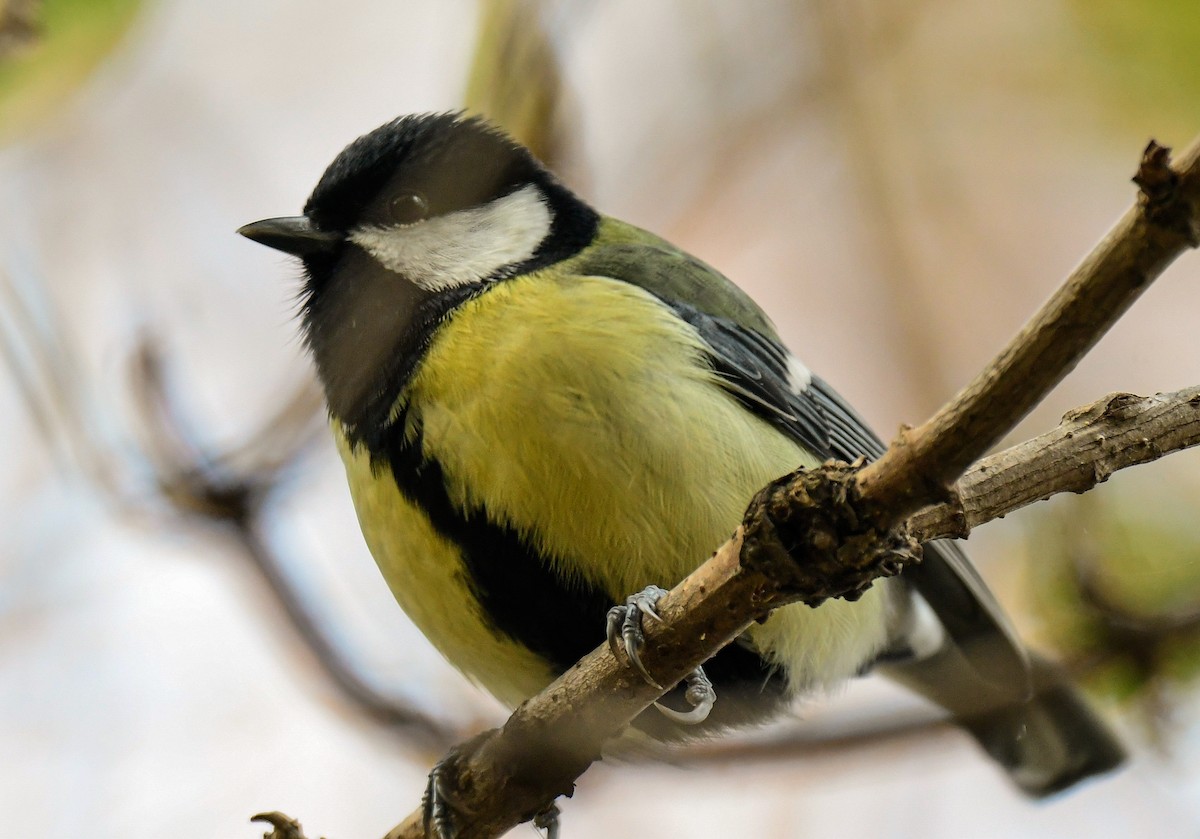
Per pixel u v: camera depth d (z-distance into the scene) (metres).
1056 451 4.68
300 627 7.32
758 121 8.47
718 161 8.46
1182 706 6.97
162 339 7.28
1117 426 4.72
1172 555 7.00
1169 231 3.49
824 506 4.13
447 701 7.60
